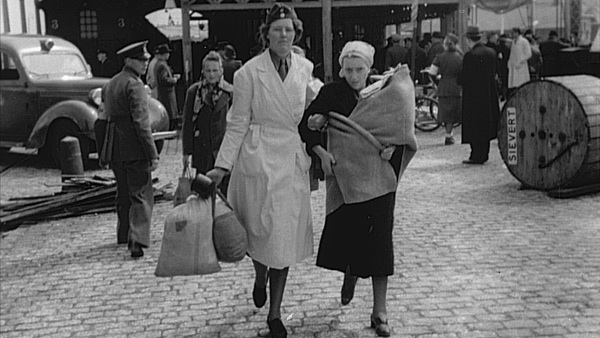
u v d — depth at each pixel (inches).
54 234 318.3
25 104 527.8
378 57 757.9
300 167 184.7
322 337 187.3
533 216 312.8
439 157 486.9
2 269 266.1
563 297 211.3
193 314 210.8
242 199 183.8
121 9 930.7
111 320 209.2
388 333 185.9
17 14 850.1
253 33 866.1
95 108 507.8
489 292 217.8
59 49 554.6
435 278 232.7
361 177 178.1
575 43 1047.0
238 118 182.9
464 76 446.3
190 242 174.9
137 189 276.4
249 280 240.2
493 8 943.7
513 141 363.9
